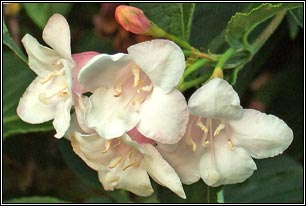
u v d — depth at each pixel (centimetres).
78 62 28
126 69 27
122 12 29
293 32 34
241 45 31
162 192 34
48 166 42
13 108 36
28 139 41
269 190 36
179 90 29
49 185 42
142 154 28
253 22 30
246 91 38
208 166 28
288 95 37
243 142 27
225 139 28
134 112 27
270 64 38
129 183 28
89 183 39
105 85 28
